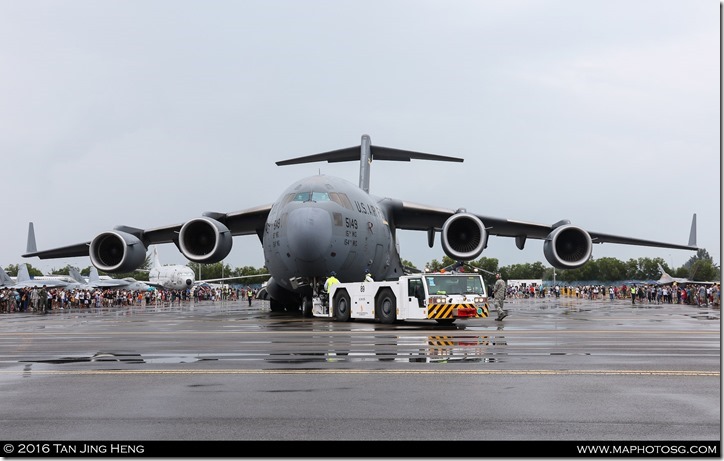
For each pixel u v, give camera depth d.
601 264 148.75
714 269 113.81
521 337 13.95
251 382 7.78
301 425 5.69
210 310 35.94
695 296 48.50
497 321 20.72
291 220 21.77
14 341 13.80
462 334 14.82
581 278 148.75
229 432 5.48
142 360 9.95
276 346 12.01
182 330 16.80
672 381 7.76
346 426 5.64
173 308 42.25
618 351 10.98
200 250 26.19
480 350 11.15
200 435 5.39
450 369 8.73
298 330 16.44
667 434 5.35
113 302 56.09
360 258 23.11
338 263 22.12
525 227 27.44
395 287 18.75
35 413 6.18
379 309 19.50
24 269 66.44
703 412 6.11
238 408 6.35
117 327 18.62
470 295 18.06
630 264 154.38
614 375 8.20
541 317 23.39
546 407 6.32
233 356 10.39
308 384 7.62
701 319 22.02
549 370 8.62
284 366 9.12
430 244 29.94
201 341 13.23
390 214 27.06
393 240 27.41
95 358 10.29
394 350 11.20
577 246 26.17
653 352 10.84
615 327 17.41
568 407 6.32
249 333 15.41
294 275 22.58
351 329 16.78
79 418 5.98
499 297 21.12
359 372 8.49
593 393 7.00
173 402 6.64
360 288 20.34
